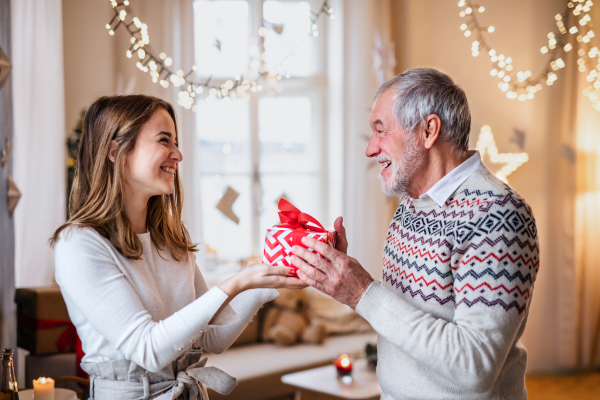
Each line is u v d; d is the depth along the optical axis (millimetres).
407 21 4246
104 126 1194
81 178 1240
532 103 4090
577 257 4098
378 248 4215
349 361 2641
